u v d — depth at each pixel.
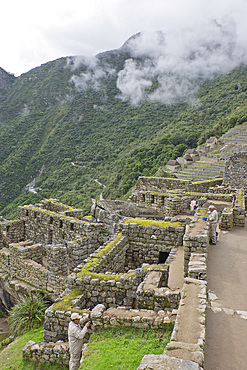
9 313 16.84
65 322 8.75
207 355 5.03
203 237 9.00
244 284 7.76
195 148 116.38
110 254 11.47
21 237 22.91
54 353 8.61
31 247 18.52
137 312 7.89
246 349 5.20
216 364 4.82
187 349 4.43
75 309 8.78
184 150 111.00
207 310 6.46
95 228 16.83
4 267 19.72
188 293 6.30
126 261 13.22
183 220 13.28
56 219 19.41
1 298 19.48
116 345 6.94
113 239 12.84
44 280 16.62
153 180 29.22
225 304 6.72
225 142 95.38
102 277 9.55
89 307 9.55
